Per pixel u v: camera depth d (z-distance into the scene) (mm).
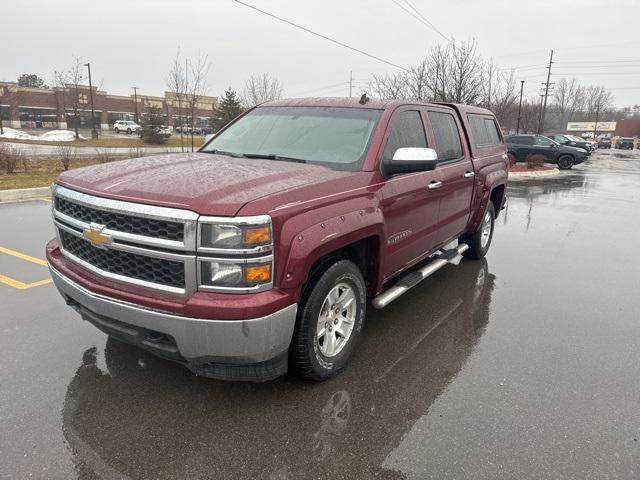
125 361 3562
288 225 2738
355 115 4082
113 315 2844
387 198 3660
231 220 2539
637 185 17312
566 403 3203
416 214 4203
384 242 3631
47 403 3029
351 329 3498
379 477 2498
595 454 2707
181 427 2844
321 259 3197
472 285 5590
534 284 5695
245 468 2535
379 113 4027
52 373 3377
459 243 6449
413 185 4062
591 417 3053
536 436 2850
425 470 2555
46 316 4309
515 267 6402
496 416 3039
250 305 2588
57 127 68688
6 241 6820
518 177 19719
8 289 4957
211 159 3734
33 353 3645
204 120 72562
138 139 46750
